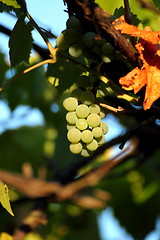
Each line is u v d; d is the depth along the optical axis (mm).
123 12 1077
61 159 1914
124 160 1604
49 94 1932
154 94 902
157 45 912
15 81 1844
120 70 942
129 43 909
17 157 2076
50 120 1972
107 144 1535
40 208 1574
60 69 1120
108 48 904
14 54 1066
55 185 1634
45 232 2047
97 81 958
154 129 1506
